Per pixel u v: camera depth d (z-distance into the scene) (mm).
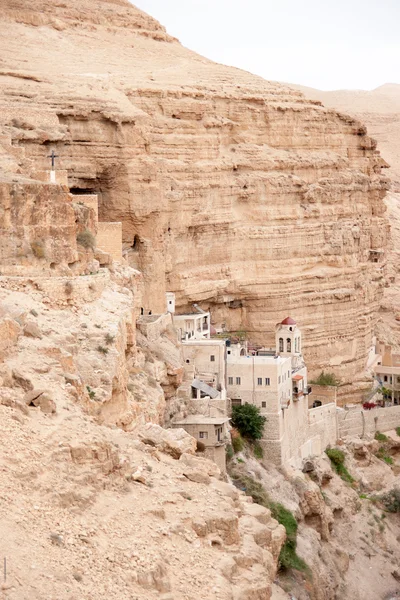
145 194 172000
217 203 191250
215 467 93562
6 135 146000
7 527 67062
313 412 177625
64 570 65625
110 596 65500
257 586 73750
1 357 90562
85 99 171000
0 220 116500
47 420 80500
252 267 196375
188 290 183000
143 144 174000
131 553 70312
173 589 69625
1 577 62062
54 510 70938
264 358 159750
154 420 123375
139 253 173125
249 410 158625
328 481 170000
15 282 112250
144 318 154375
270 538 82188
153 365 141250
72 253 121688
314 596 136750
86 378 101188
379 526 168875
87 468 76375
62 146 164750
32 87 171125
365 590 153125
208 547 75438
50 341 100438
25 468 72562
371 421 191500
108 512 74188
